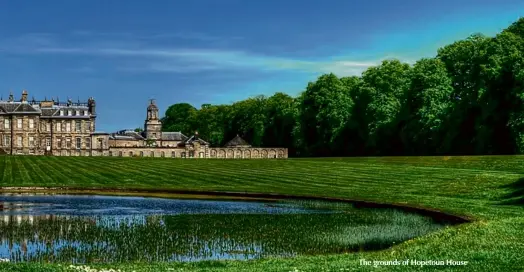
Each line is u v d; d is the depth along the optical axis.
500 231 32.16
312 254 31.61
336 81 146.12
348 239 35.91
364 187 64.75
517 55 92.69
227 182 74.06
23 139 153.62
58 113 159.88
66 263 28.02
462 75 107.50
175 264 27.67
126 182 75.69
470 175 67.62
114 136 187.25
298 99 169.12
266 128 188.50
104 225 41.22
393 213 47.38
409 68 130.75
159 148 171.62
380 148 124.25
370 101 127.38
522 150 89.44
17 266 25.25
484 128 95.56
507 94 93.06
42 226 40.66
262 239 35.94
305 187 66.75
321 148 145.00
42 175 84.00
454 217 42.41
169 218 44.88
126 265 27.56
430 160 90.69
